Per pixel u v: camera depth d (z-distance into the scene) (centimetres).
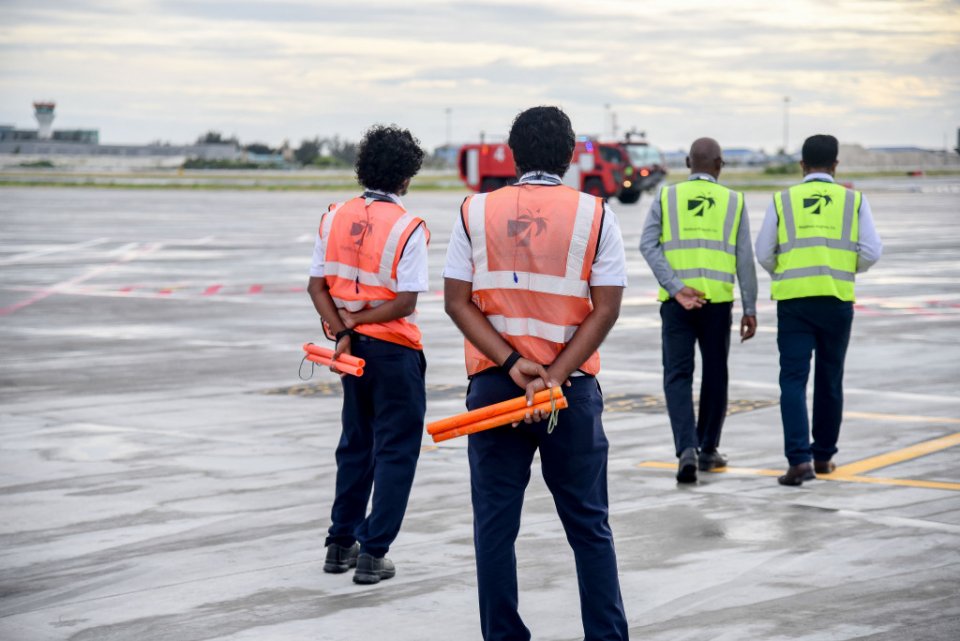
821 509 700
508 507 448
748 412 1012
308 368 1263
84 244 3089
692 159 818
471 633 510
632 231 3559
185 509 718
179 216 4438
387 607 543
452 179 10619
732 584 563
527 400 425
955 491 742
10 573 597
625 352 1343
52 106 14688
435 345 1399
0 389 1137
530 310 439
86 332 1541
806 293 769
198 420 988
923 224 3756
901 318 1631
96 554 629
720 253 796
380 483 578
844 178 9738
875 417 979
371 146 595
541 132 447
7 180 8600
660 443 892
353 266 586
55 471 813
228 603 551
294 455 861
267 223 4012
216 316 1700
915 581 564
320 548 640
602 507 453
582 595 452
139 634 511
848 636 492
